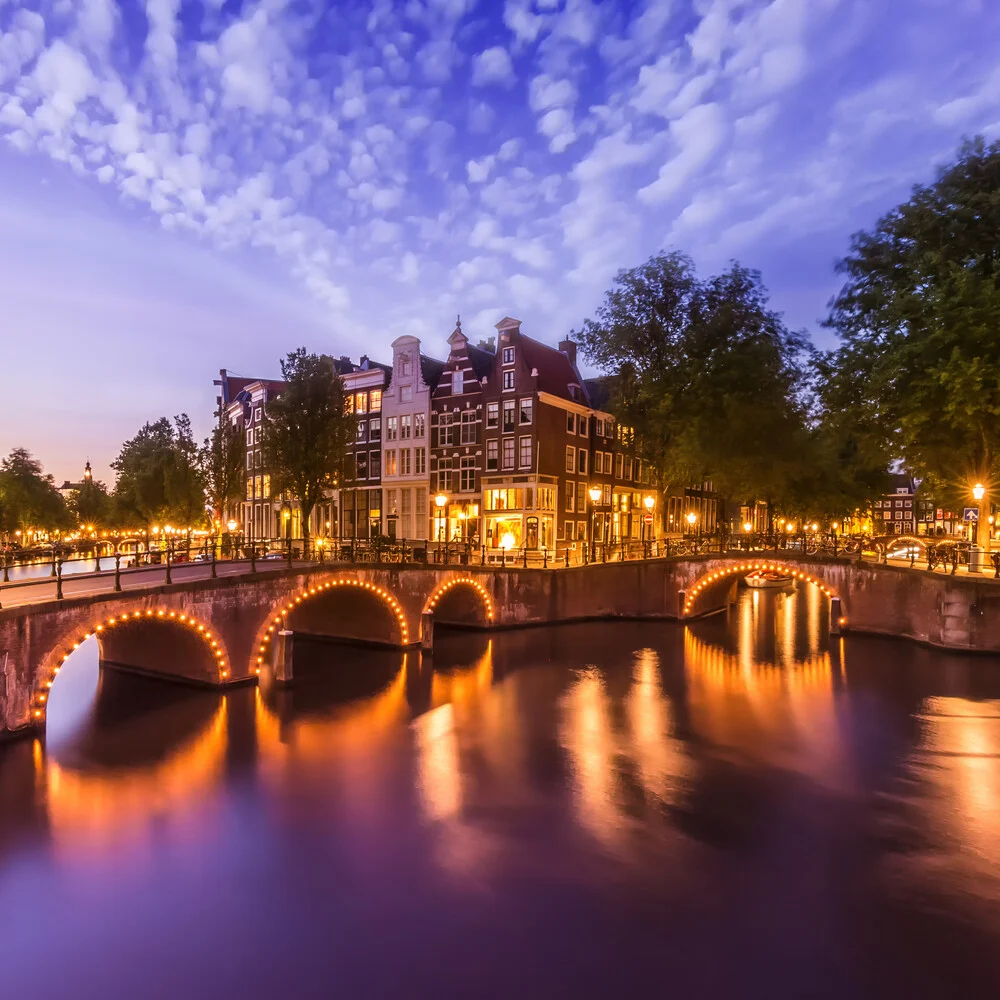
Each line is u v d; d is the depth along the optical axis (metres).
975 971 8.55
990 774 15.01
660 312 34.16
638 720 18.95
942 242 24.33
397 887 10.56
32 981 8.48
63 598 16.39
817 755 16.20
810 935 9.29
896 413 25.67
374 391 49.16
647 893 10.37
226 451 44.25
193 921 9.69
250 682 21.58
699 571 34.06
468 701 20.75
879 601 29.67
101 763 15.49
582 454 46.22
